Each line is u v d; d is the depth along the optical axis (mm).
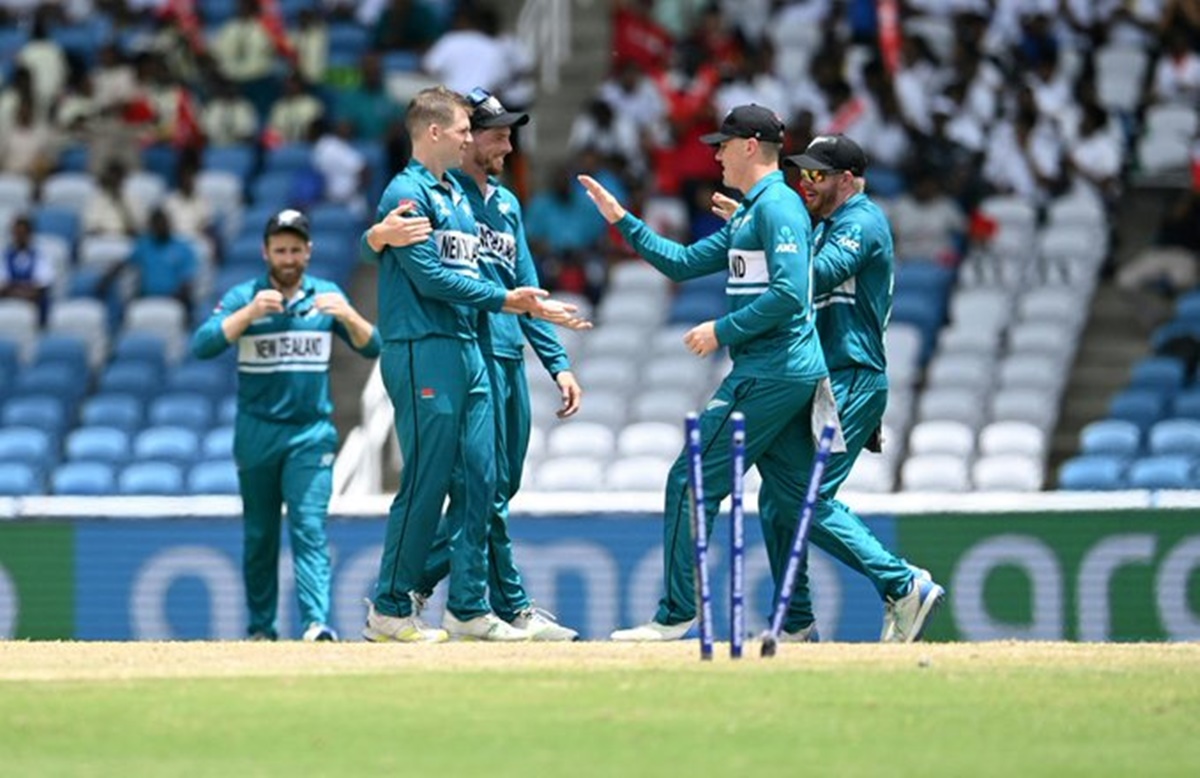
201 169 77562
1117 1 81562
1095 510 53656
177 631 55219
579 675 31641
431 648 36125
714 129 75250
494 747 26375
